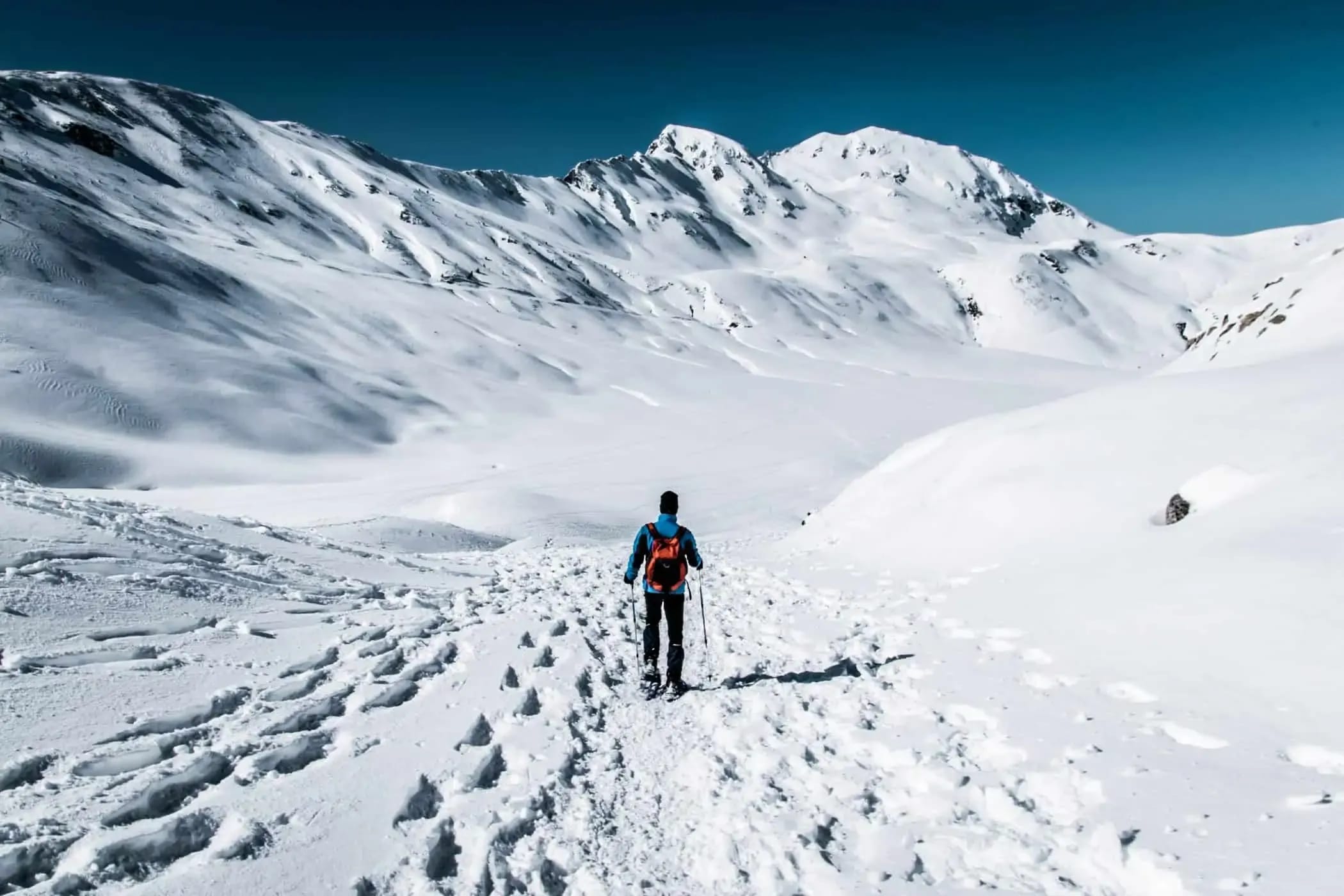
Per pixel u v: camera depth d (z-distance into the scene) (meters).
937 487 18.06
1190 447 12.34
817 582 14.50
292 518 47.94
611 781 5.14
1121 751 4.82
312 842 3.80
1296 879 3.14
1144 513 11.16
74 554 7.82
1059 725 5.45
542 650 8.35
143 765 4.34
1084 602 8.34
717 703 6.94
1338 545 6.80
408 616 9.41
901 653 8.32
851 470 71.88
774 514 53.47
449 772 4.90
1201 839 3.63
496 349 131.38
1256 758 4.41
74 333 86.38
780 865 3.94
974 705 6.19
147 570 8.20
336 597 9.98
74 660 5.57
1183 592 7.37
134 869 3.37
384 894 3.54
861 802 4.71
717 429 96.81
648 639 7.48
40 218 104.44
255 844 3.70
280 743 4.94
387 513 48.41
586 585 14.56
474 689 6.72
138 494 57.81
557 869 4.00
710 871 3.94
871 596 12.27
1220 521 9.09
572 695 6.87
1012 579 10.68
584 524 45.66
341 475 72.81
